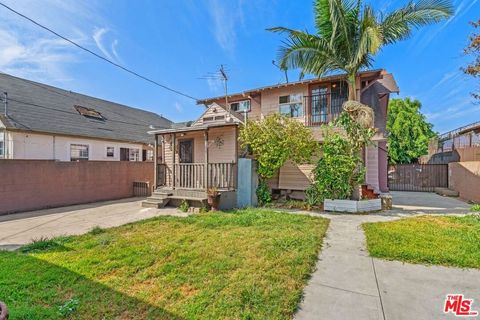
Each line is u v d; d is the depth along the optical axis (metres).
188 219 7.16
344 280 3.43
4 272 3.74
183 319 2.64
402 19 8.38
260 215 7.31
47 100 15.86
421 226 5.94
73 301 2.94
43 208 10.03
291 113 11.33
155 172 10.78
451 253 4.11
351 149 8.38
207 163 9.44
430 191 15.67
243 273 3.62
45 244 5.02
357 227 6.13
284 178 10.62
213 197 8.68
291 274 3.56
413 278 3.45
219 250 4.57
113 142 16.91
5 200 8.98
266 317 2.63
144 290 3.24
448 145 16.06
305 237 5.17
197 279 3.48
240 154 10.20
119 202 11.82
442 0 7.90
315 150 9.58
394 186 16.95
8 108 12.97
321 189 8.62
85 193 11.58
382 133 10.81
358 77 9.77
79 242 5.20
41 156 13.21
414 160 21.16
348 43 8.77
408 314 2.67
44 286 3.33
